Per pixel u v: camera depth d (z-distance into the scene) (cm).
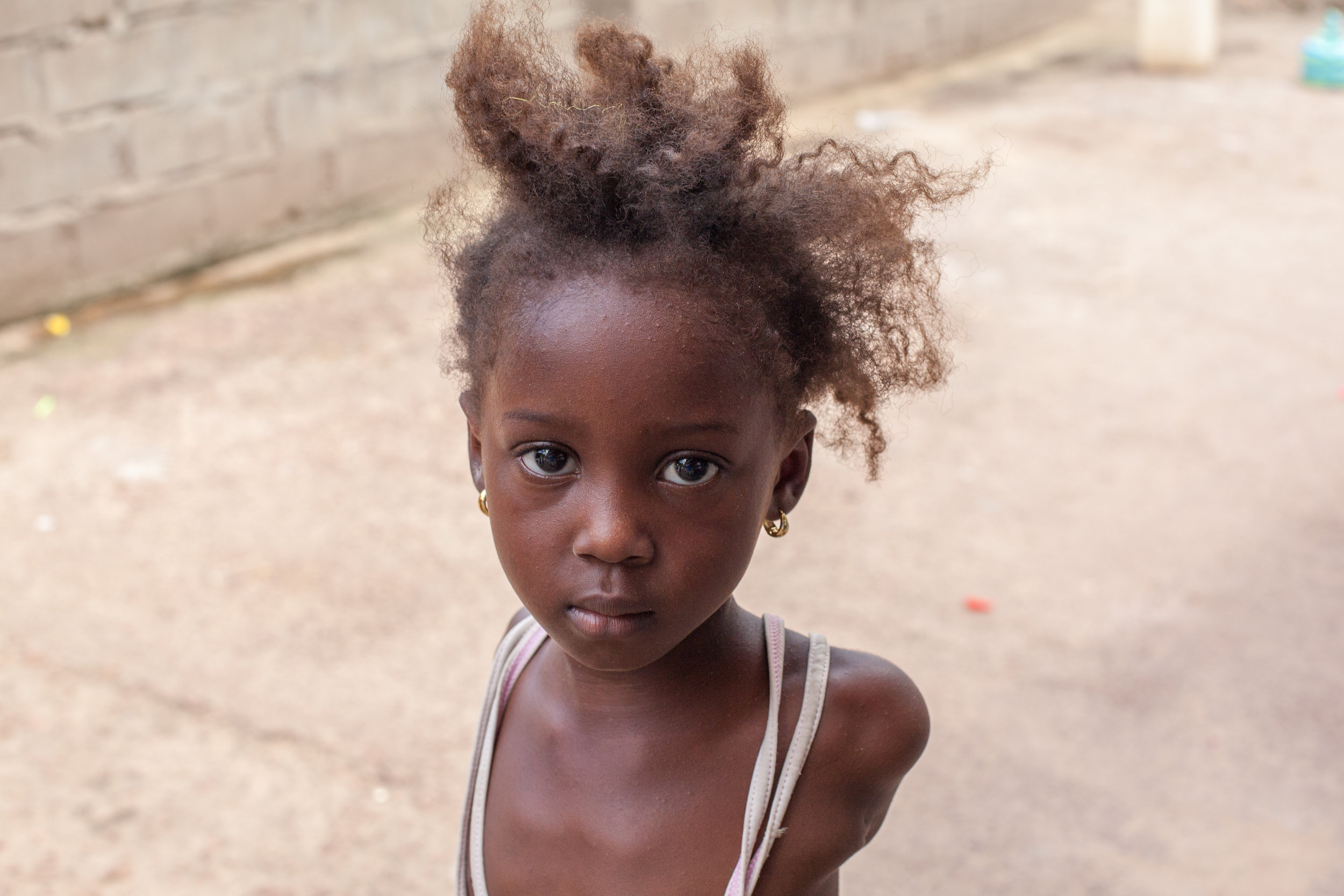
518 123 107
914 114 966
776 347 105
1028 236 739
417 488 480
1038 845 325
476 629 402
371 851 319
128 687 371
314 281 670
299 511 463
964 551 448
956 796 340
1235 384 576
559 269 102
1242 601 422
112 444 503
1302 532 462
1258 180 838
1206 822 333
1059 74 1084
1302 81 1057
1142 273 692
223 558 433
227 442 509
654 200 101
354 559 435
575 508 101
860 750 120
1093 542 455
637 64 110
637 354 98
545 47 117
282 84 698
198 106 663
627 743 118
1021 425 535
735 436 101
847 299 115
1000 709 371
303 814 329
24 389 545
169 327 612
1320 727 366
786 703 119
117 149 634
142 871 310
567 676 122
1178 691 379
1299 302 662
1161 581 433
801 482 118
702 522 101
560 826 120
